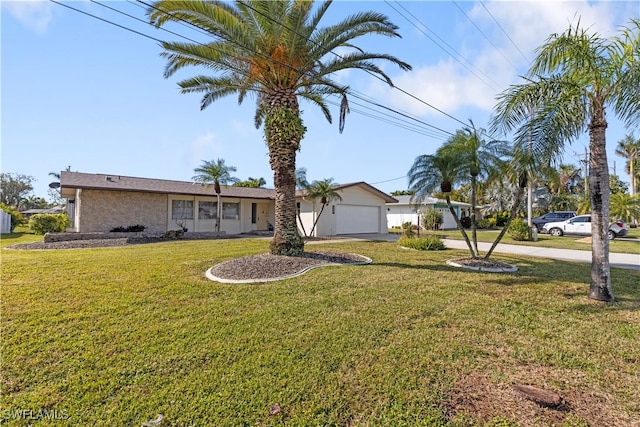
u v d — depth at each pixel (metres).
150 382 2.76
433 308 4.82
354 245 13.68
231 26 7.40
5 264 7.82
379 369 3.01
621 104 5.25
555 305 5.08
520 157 6.21
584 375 2.96
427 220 22.95
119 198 16.56
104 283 6.03
